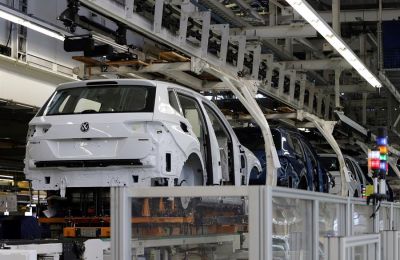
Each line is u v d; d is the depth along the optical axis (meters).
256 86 10.72
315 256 3.61
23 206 14.14
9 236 6.34
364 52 19.72
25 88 10.91
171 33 9.49
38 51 11.08
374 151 7.73
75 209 7.49
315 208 3.67
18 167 16.05
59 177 7.33
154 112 7.26
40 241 5.36
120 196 3.19
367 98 23.62
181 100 8.32
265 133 10.34
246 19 13.45
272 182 10.28
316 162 14.44
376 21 19.50
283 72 13.89
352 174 18.14
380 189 7.65
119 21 8.59
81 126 7.21
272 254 2.94
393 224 6.86
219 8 12.06
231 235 3.24
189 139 7.70
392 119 22.92
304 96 16.28
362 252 4.46
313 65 14.93
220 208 3.26
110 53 8.55
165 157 7.23
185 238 3.47
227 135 9.29
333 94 19.14
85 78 9.69
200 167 8.20
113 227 3.20
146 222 3.26
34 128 7.52
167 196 3.14
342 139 17.59
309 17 10.16
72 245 5.30
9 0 10.26
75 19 8.09
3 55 10.12
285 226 3.21
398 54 17.81
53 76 11.64
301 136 14.05
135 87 7.61
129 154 7.09
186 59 9.52
